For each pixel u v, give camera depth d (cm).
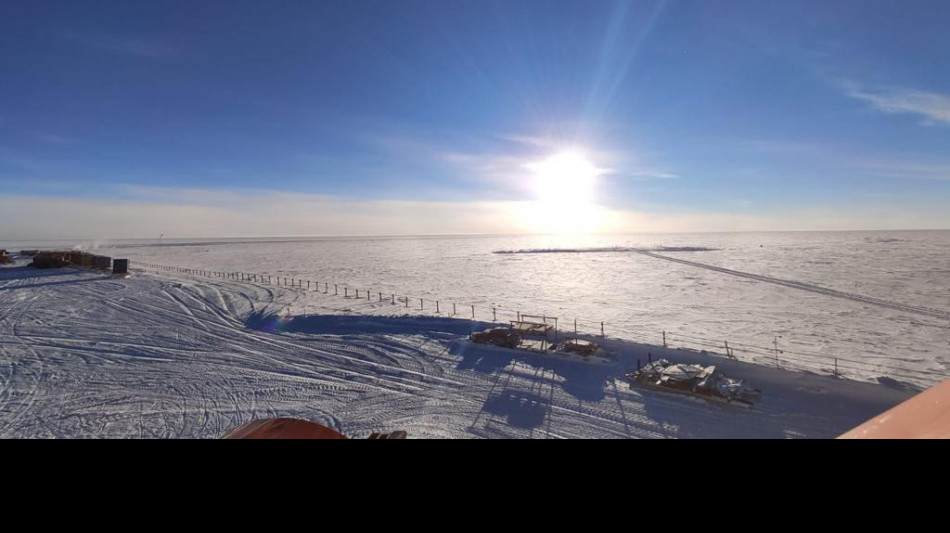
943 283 3694
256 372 1449
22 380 1377
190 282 3759
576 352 1508
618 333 2023
